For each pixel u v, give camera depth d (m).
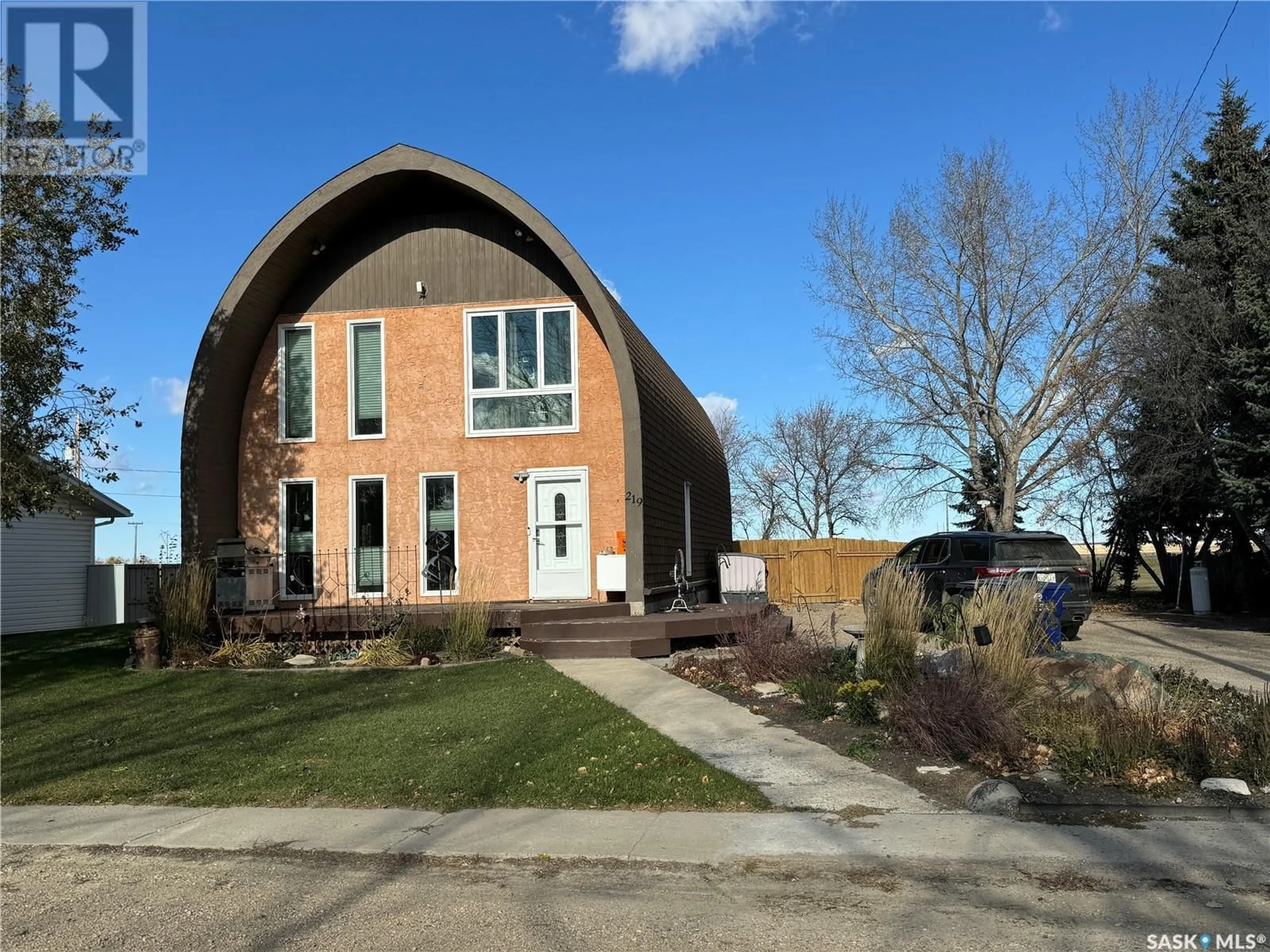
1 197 13.20
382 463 16.34
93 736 9.84
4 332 12.98
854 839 5.89
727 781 7.14
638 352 16.28
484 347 16.38
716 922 4.71
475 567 15.97
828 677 10.16
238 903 5.26
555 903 5.05
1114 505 24.94
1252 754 6.89
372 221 16.72
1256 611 20.75
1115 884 5.04
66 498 17.39
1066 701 8.00
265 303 16.19
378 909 5.07
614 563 14.84
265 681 12.49
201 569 14.75
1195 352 18.27
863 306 28.84
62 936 4.87
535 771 7.66
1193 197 22.25
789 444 55.75
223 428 16.08
